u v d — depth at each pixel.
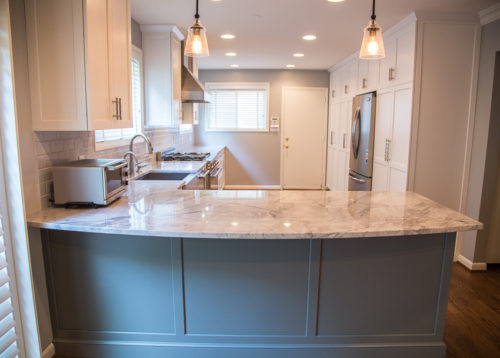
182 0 2.87
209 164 4.28
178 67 3.96
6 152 1.68
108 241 1.91
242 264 1.89
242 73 6.72
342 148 5.82
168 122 3.76
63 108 1.89
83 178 1.96
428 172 3.42
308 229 1.64
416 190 3.44
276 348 1.97
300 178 7.04
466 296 2.84
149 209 1.97
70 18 1.83
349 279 1.93
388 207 2.07
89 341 2.01
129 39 2.43
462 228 1.71
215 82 6.75
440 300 1.98
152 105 3.77
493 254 3.41
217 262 1.89
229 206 2.05
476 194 3.30
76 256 1.94
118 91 2.25
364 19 3.38
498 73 3.09
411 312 1.99
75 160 2.32
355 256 1.91
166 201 2.17
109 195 2.04
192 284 1.92
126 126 2.39
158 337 1.98
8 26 1.60
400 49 3.55
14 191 1.71
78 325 2.00
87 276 1.96
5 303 1.71
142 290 1.94
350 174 5.06
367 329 1.99
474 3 2.92
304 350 1.98
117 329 1.99
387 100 3.91
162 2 2.92
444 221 1.79
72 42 1.84
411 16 3.23
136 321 1.97
